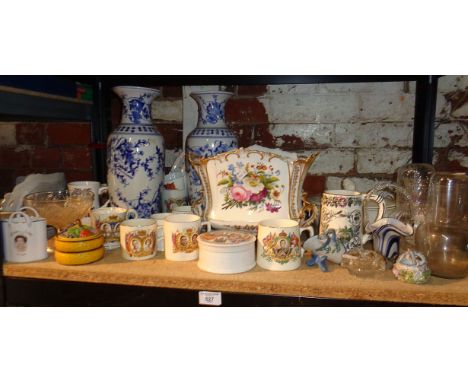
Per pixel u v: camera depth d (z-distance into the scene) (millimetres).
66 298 756
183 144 1247
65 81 1044
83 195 896
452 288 671
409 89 1145
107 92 1211
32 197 902
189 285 716
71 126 1300
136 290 737
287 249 743
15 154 1341
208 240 747
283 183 830
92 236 780
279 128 1210
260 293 701
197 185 999
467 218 755
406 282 690
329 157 1203
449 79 1124
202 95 1002
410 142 1164
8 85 813
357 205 788
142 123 975
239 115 1220
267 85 1197
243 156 837
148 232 798
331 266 774
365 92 1163
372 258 723
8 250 776
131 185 962
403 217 879
